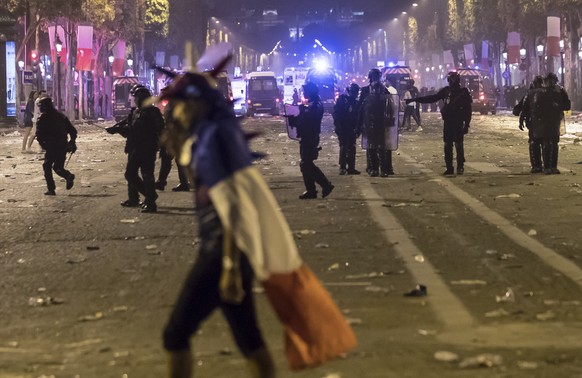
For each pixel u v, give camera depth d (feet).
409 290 75.66
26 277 85.20
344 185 161.99
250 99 602.85
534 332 61.11
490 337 59.98
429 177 174.29
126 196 152.15
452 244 98.37
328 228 111.96
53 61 515.50
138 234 110.32
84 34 499.92
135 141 130.11
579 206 129.08
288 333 40.14
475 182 162.50
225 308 42.37
